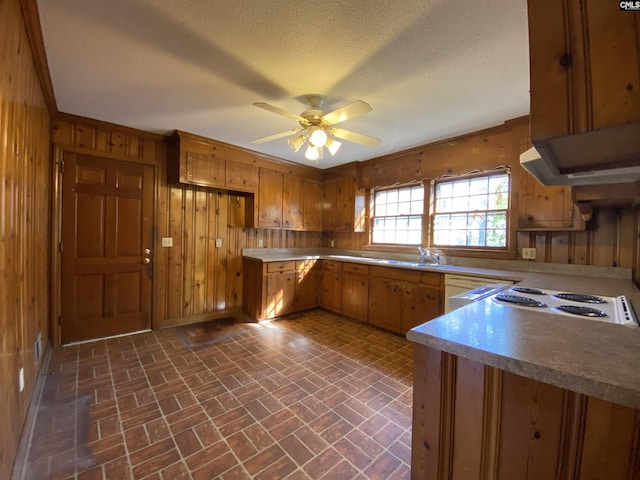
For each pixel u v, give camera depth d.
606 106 0.65
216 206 3.92
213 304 3.91
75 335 2.95
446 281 2.93
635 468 0.64
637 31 0.62
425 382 0.96
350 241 4.77
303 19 1.49
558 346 0.84
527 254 2.83
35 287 2.11
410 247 3.95
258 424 1.77
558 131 0.70
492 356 0.79
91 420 1.77
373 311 3.66
